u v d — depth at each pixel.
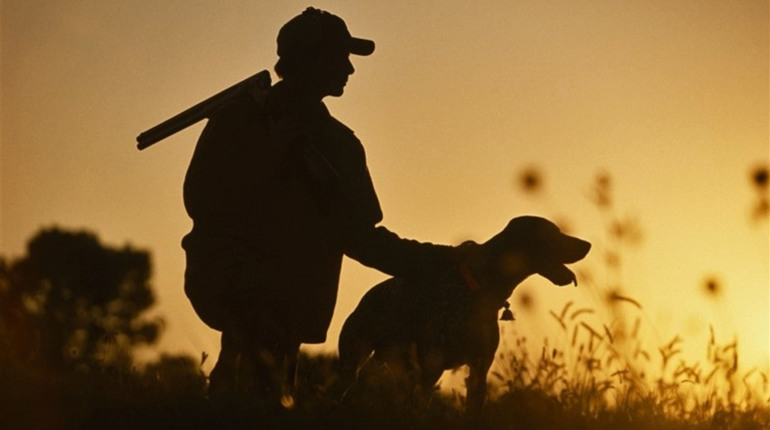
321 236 11.91
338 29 12.18
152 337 12.63
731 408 12.20
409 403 11.70
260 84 12.03
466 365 14.02
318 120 12.09
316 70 12.10
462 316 13.84
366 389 12.02
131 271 38.38
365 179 12.11
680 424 12.06
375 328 14.37
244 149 11.91
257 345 11.77
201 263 11.88
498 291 13.97
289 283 11.80
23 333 12.43
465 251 12.34
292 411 11.18
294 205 11.84
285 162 11.74
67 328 12.58
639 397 12.13
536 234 13.95
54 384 11.59
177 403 11.15
